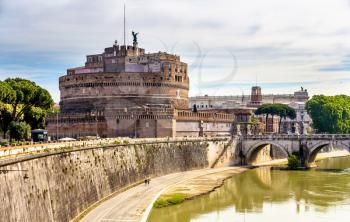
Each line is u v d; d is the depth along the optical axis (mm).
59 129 197125
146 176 148125
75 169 98000
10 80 162250
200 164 184250
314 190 141500
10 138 142500
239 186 149750
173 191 133750
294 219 106000
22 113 155875
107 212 99062
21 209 70062
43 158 82625
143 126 182500
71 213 91250
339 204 121062
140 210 101562
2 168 65750
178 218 105812
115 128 183625
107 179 117562
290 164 191500
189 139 179375
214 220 104875
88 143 113812
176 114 188750
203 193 133875
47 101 156375
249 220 105062
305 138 194750
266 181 159875
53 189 84375
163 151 161875
